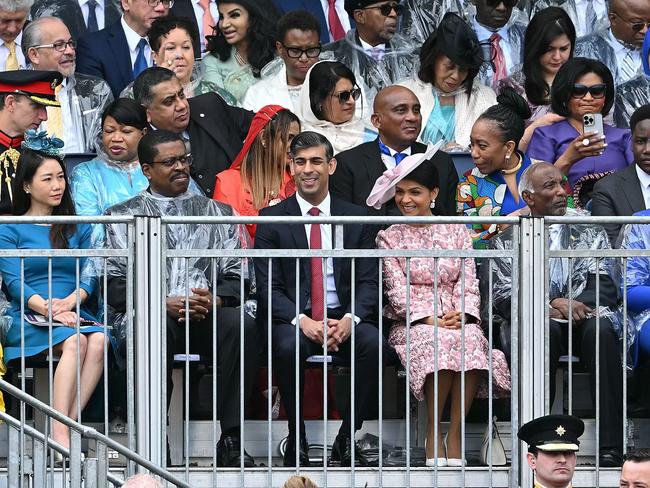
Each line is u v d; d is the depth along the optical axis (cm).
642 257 3656
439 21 4366
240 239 3816
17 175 3619
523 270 3391
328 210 3712
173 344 3525
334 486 3456
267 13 4328
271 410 3394
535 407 3397
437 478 3409
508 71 4366
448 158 4000
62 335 3506
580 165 4109
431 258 3644
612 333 3562
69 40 4241
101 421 3631
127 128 3959
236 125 4194
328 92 4150
